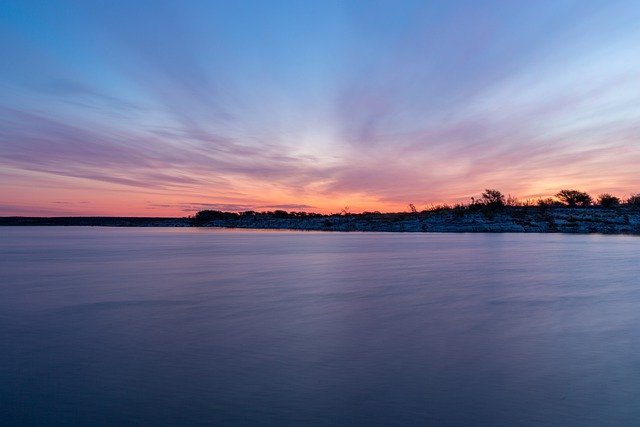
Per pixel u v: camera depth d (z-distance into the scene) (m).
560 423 5.17
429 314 10.09
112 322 9.47
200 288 13.55
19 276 16.23
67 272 17.39
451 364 6.94
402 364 6.95
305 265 19.56
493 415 5.35
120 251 28.08
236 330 8.83
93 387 6.15
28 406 5.61
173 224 126.44
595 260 20.94
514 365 6.89
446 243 34.12
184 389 6.07
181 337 8.38
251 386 6.17
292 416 5.34
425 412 5.42
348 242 36.62
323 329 8.87
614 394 5.88
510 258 22.14
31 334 8.59
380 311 10.41
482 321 9.45
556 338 8.25
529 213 61.91
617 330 8.76
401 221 69.25
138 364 6.98
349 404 5.63
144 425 5.16
